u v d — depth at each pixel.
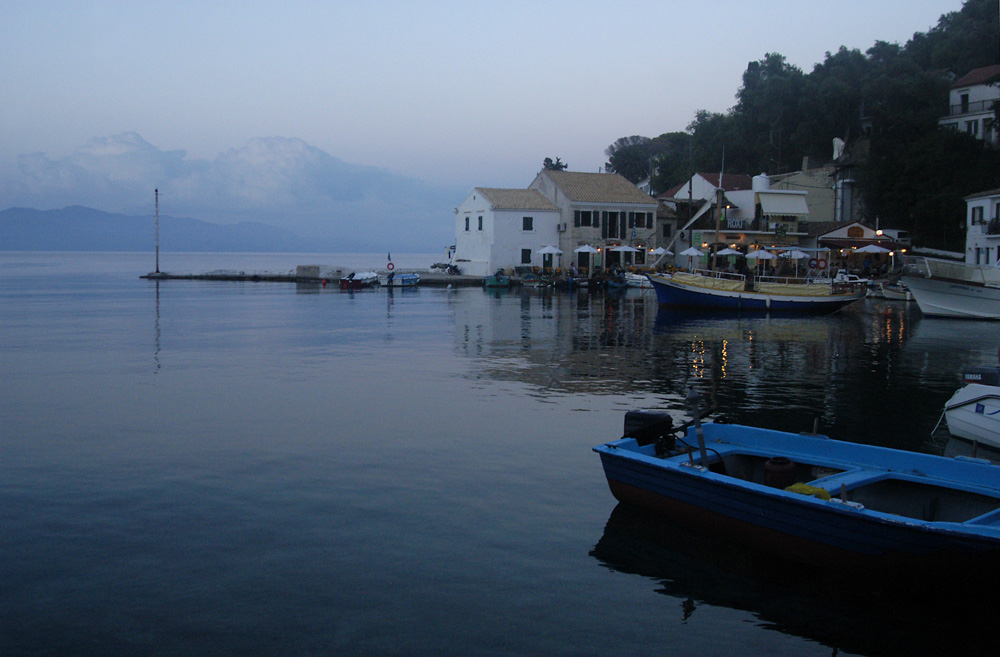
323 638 7.82
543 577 9.24
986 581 8.46
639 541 10.34
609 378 22.62
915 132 72.12
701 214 68.06
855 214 74.88
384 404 18.66
